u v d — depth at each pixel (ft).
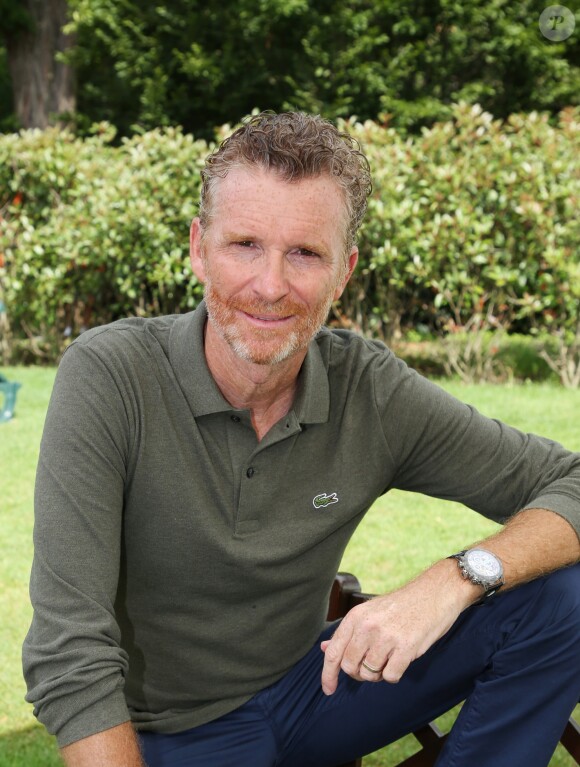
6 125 57.82
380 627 5.59
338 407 6.43
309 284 5.70
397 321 27.14
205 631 6.20
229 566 6.01
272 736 6.48
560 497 6.38
